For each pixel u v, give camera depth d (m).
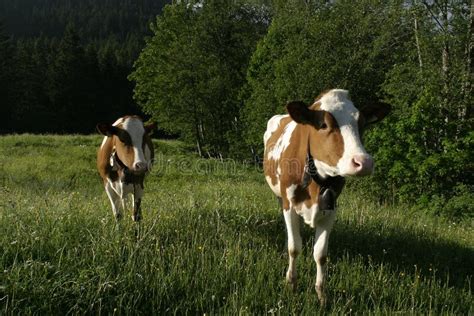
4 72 53.38
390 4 15.73
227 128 32.91
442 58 12.90
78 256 4.95
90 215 6.38
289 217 4.96
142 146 6.43
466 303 5.04
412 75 13.10
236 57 33.56
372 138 11.60
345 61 18.91
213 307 4.28
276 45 24.05
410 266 5.98
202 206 7.44
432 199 10.27
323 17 19.67
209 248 5.55
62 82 54.69
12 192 9.15
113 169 6.59
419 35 13.38
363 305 4.73
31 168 16.30
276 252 5.92
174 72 31.61
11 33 143.62
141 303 4.46
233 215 7.23
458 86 12.37
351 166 3.61
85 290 4.30
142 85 33.97
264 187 12.20
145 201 8.67
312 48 19.53
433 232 7.76
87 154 20.95
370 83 19.55
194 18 33.38
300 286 5.16
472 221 9.19
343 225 7.37
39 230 5.32
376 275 5.43
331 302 4.75
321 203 4.45
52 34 147.88
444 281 5.76
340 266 5.57
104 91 59.31
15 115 53.06
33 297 4.13
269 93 22.27
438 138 11.47
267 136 6.89
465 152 10.37
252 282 4.91
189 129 33.28
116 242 5.17
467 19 12.52
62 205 6.61
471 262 6.57
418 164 10.65
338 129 3.87
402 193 11.01
